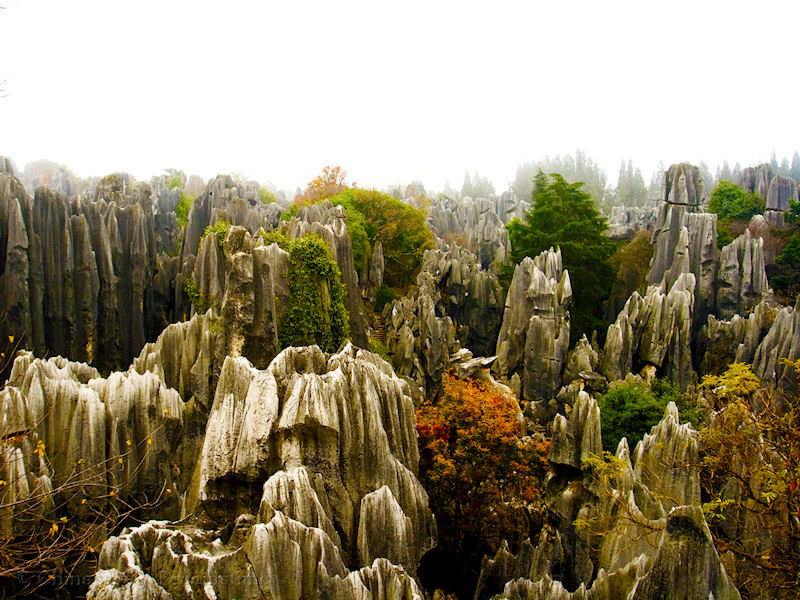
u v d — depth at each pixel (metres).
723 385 24.47
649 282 62.91
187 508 22.38
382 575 17.16
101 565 16.39
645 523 20.11
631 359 49.50
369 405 21.52
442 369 46.59
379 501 19.64
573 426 30.95
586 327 61.00
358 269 61.41
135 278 53.31
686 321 50.41
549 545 26.22
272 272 36.81
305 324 37.59
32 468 23.77
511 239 75.12
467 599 28.27
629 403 38.84
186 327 32.78
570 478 31.55
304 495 18.28
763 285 58.19
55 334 48.12
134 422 27.42
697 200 62.19
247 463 20.12
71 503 24.73
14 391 24.39
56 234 48.44
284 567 16.20
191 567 15.74
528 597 19.25
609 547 22.00
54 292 48.09
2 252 46.12
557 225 66.75
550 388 49.00
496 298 63.47
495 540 29.86
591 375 47.19
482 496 30.31
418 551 21.86
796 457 19.19
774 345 45.19
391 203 72.94
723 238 71.75
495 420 32.56
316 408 20.23
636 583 15.97
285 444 20.25
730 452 22.56
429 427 31.94
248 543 16.14
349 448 20.98
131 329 53.28
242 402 21.33
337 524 20.14
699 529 15.76
